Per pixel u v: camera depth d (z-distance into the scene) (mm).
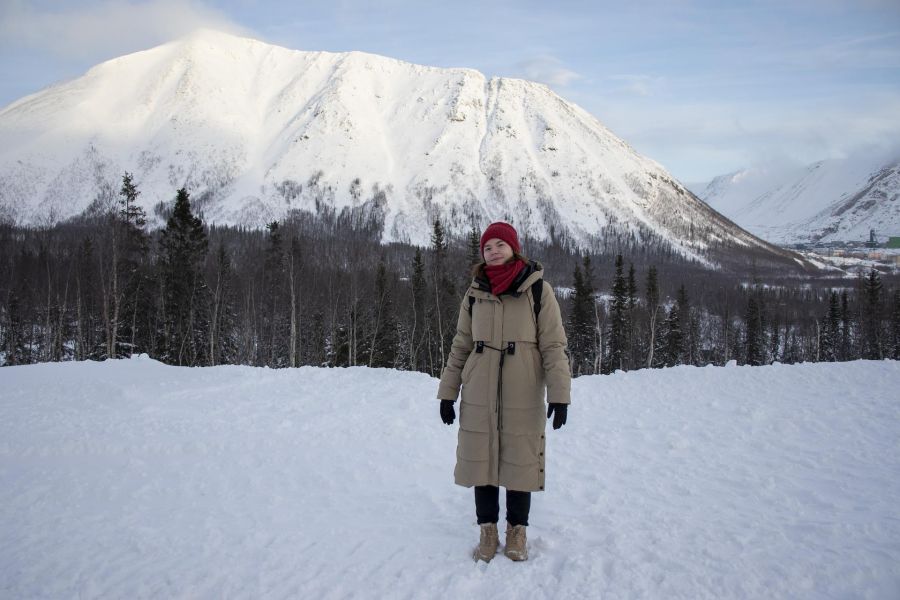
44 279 44312
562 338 3590
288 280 41219
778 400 7969
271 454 5926
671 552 3479
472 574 3260
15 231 76750
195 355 33750
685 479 4984
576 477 5121
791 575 3174
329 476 5250
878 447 5785
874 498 4402
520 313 3582
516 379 3537
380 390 9211
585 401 8539
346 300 43594
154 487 4914
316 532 3924
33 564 3490
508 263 3641
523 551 3459
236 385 9586
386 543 3727
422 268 39750
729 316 66250
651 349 45812
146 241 31484
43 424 6902
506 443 3523
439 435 6727
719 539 3650
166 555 3596
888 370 9555
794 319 72188
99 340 37219
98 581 3283
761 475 5035
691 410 7723
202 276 34500
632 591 3051
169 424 7023
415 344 43094
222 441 6336
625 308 45438
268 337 47875
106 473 5273
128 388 9055
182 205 33031
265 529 3980
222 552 3621
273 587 3184
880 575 3162
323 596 3072
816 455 5590
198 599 3088
